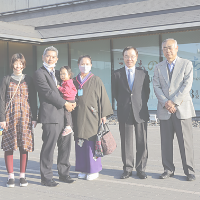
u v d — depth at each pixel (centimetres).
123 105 446
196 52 1227
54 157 586
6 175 468
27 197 365
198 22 1038
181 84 425
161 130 440
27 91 415
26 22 1627
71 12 1633
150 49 1307
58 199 356
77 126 442
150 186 398
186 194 362
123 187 398
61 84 429
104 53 1401
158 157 566
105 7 1533
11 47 1493
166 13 1249
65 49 1483
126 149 446
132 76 448
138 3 1445
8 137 406
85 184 416
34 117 420
